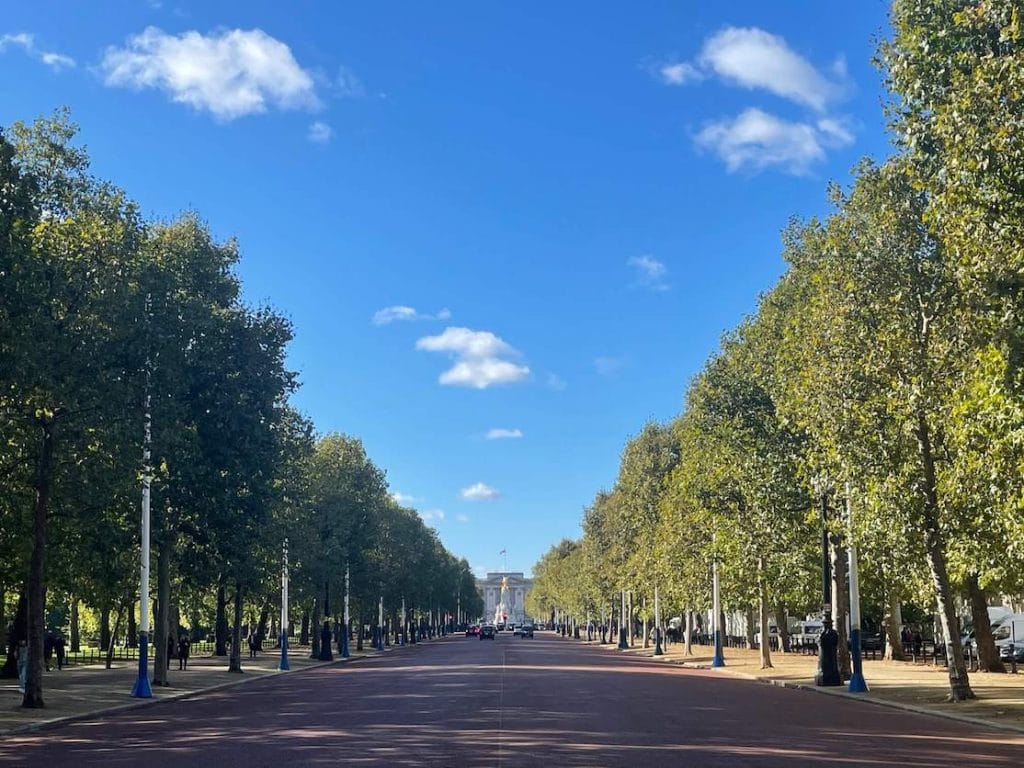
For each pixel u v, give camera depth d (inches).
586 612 5009.8
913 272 1137.4
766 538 1699.1
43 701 1187.3
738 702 1179.3
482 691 1328.7
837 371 1176.2
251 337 1588.3
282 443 1685.5
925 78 830.5
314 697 1298.0
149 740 817.5
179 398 1434.5
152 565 1801.2
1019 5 698.2
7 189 961.5
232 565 1707.7
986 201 739.4
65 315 1119.6
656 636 2883.9
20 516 1197.1
